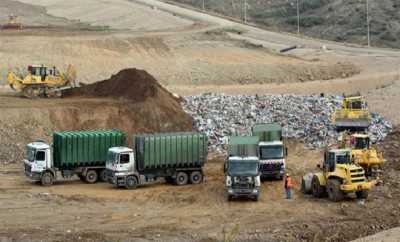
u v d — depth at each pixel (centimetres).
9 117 7219
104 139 6112
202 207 5219
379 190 5619
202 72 11288
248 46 14188
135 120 7525
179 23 16788
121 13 18125
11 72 9312
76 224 4703
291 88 10294
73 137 6012
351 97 7688
